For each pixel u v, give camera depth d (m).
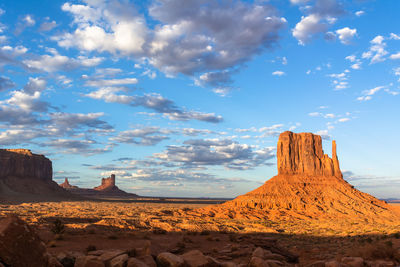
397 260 19.19
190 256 15.06
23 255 8.20
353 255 21.75
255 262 15.64
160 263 14.24
